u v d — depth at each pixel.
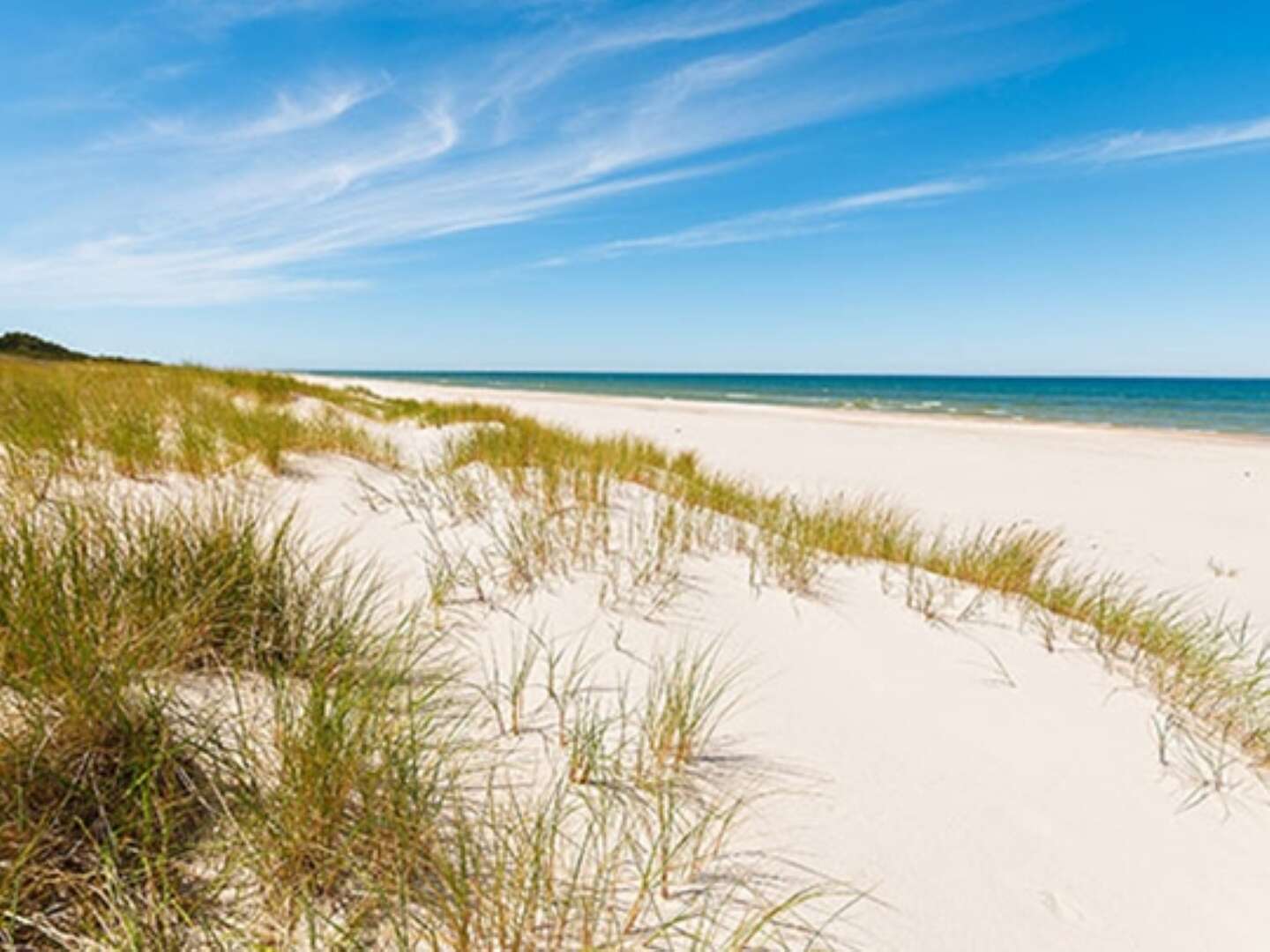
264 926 1.22
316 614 2.27
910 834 1.83
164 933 1.17
